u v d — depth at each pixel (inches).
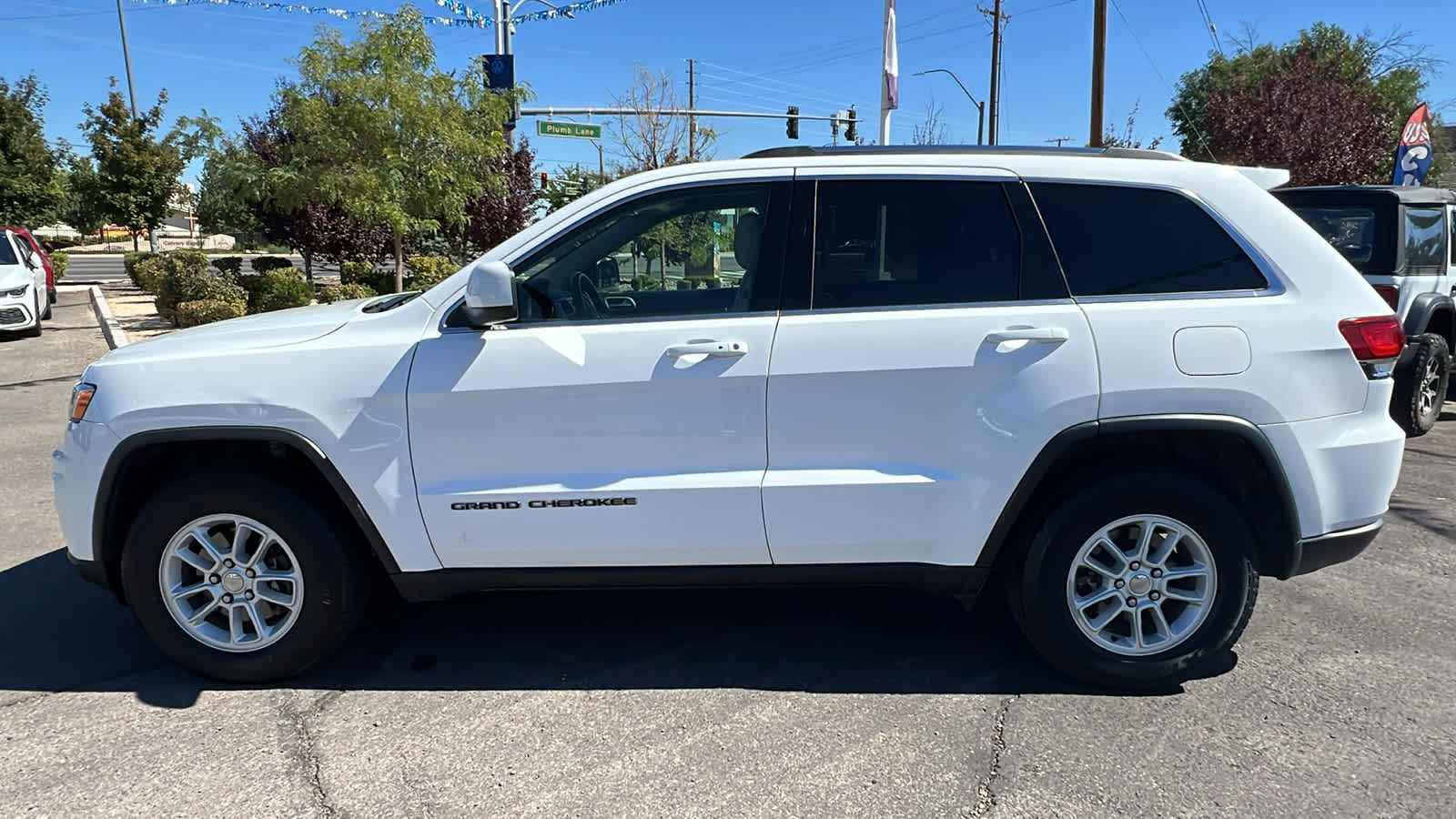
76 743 120.1
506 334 125.9
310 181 531.5
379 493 126.3
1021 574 130.6
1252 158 727.7
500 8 718.5
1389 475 128.5
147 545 130.1
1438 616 156.5
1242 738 119.9
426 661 144.2
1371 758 115.0
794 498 124.6
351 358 126.0
